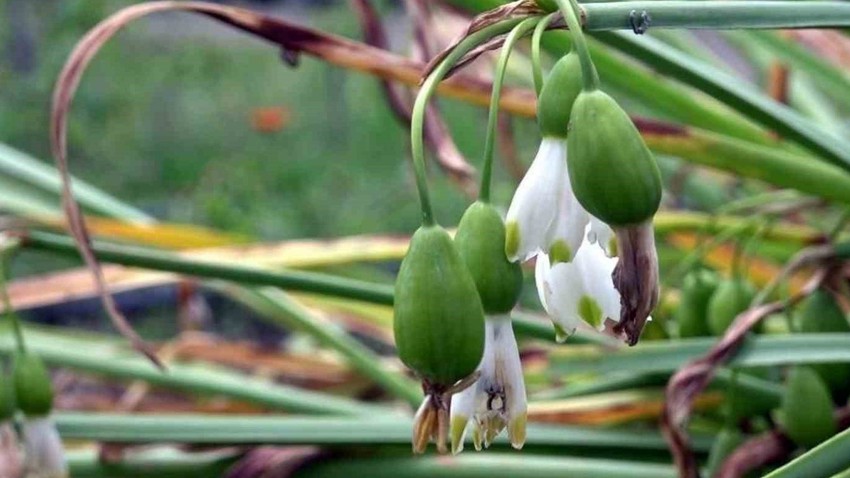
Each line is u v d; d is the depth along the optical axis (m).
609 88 0.61
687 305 0.59
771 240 0.65
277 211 1.74
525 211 0.40
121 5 1.95
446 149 0.60
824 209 0.70
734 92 0.51
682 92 0.60
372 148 1.81
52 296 0.66
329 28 1.98
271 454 0.60
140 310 1.59
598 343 0.58
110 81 1.94
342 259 0.64
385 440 0.57
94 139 1.88
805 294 0.54
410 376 0.74
